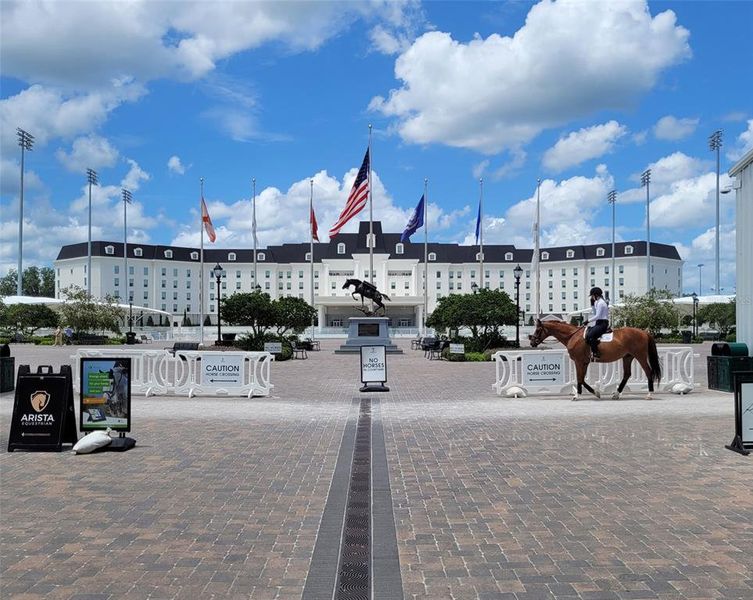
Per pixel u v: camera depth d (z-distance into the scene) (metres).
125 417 10.92
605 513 7.10
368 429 12.93
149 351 19.28
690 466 9.34
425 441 11.55
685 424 13.21
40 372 10.86
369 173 51.81
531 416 14.57
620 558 5.76
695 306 68.12
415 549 6.04
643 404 16.52
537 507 7.36
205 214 68.31
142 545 6.16
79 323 64.12
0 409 15.77
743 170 19.88
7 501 7.65
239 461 9.88
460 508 7.35
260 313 41.66
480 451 10.60
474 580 5.29
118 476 8.89
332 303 121.81
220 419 14.38
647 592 5.03
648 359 17.42
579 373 17.47
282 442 11.49
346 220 51.00
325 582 5.29
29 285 160.25
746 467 9.27
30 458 10.06
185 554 5.93
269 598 4.98
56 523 6.82
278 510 7.30
